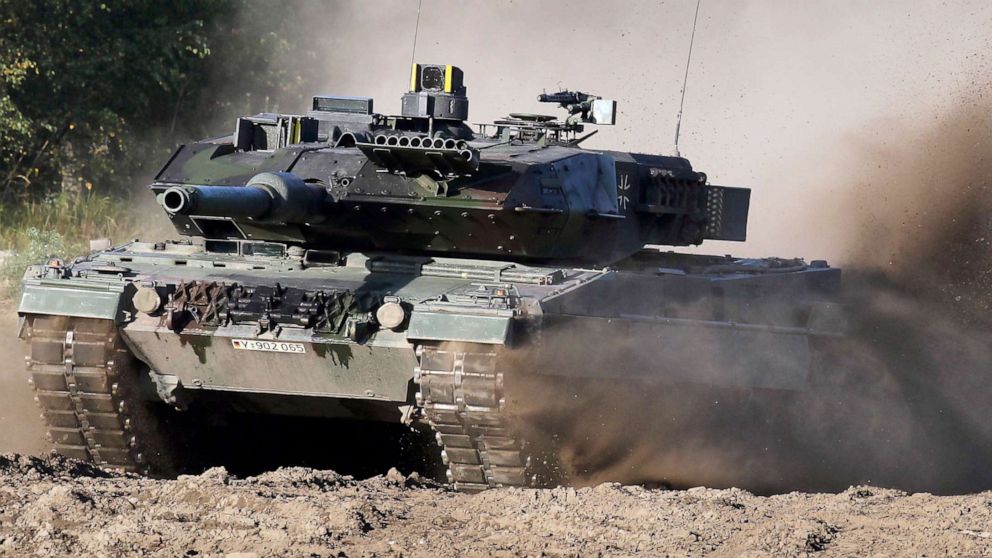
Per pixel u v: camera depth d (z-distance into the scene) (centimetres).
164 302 5697
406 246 6328
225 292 5662
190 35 13450
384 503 4753
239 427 6781
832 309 6988
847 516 4481
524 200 6056
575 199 6350
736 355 6406
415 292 5641
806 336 6788
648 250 7631
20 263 9694
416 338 5356
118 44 13138
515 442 5509
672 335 6106
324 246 6444
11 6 12550
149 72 13288
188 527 4381
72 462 5481
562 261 6550
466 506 4775
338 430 7131
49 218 11838
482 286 5634
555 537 4269
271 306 5609
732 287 6688
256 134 6806
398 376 5606
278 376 5766
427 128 6725
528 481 5659
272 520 4456
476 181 6072
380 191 6116
